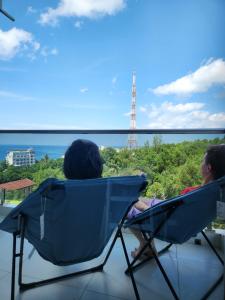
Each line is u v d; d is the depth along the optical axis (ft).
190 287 5.54
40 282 5.59
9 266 6.08
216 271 6.01
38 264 6.06
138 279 5.86
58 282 5.72
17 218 4.63
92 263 6.34
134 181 4.79
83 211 4.44
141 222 5.32
